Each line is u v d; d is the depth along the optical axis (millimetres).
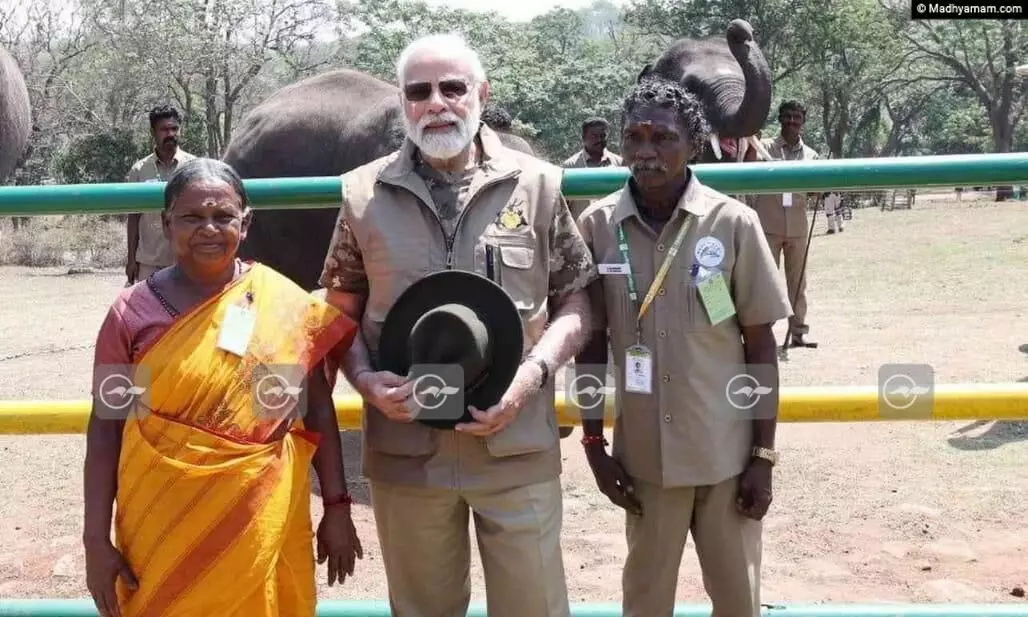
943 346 8969
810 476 5484
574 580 4234
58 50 35156
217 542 2465
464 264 2674
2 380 8484
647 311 2838
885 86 51500
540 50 53156
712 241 2793
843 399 3080
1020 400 3049
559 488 2828
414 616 2812
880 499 5121
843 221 26844
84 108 33719
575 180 3020
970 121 58094
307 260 6551
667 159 2756
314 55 39969
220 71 34250
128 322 2523
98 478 2555
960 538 4617
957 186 2990
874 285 13547
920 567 4309
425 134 2658
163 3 33688
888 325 10211
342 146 6223
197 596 2467
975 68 51125
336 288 2850
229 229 2514
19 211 3111
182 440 2467
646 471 2875
